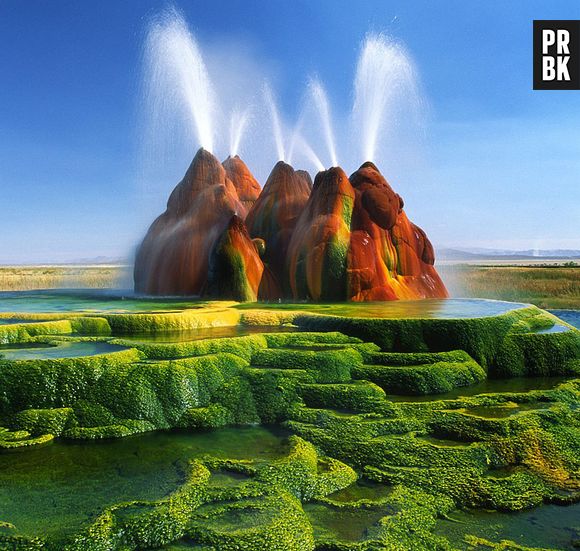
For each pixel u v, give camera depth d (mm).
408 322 15953
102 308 19969
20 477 9094
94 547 7125
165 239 27125
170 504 8008
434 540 7855
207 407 12156
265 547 7277
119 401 11703
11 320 17047
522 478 9625
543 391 13469
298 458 9750
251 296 23266
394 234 25359
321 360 13844
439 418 11648
